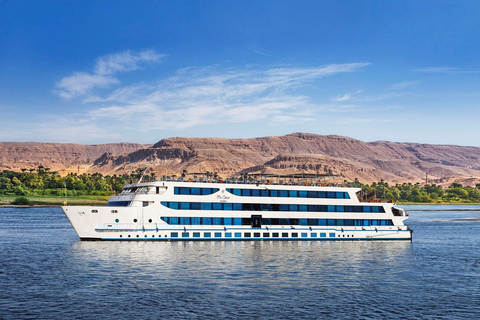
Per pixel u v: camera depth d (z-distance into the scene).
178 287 54.31
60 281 56.47
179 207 79.88
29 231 113.62
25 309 46.09
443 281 59.81
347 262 70.50
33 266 64.50
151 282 56.31
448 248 90.50
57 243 87.62
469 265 70.94
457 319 45.22
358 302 49.94
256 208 83.19
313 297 51.47
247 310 46.72
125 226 78.56
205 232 80.62
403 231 91.94
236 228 82.00
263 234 83.25
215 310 46.53
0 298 49.47
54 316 44.25
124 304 47.94
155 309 46.53
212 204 81.19
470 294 53.66
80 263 65.75
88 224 78.25
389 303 49.75
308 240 85.81
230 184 82.12
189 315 45.03
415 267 68.38
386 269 66.56
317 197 86.69
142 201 78.94
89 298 49.78
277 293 52.69
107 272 60.91
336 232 87.38
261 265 66.56
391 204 91.81
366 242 88.75
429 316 45.91
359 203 89.44
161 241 80.12
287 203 84.88
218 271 62.34
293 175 90.88
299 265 67.31
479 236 118.81
